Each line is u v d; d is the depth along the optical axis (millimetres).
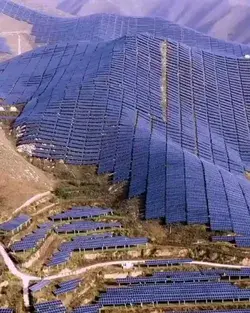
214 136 140625
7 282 80062
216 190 107500
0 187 102375
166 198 103875
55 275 83500
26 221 94188
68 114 134000
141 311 78938
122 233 96062
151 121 135750
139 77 148250
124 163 117312
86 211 102375
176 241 95062
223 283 85062
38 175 112875
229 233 96625
